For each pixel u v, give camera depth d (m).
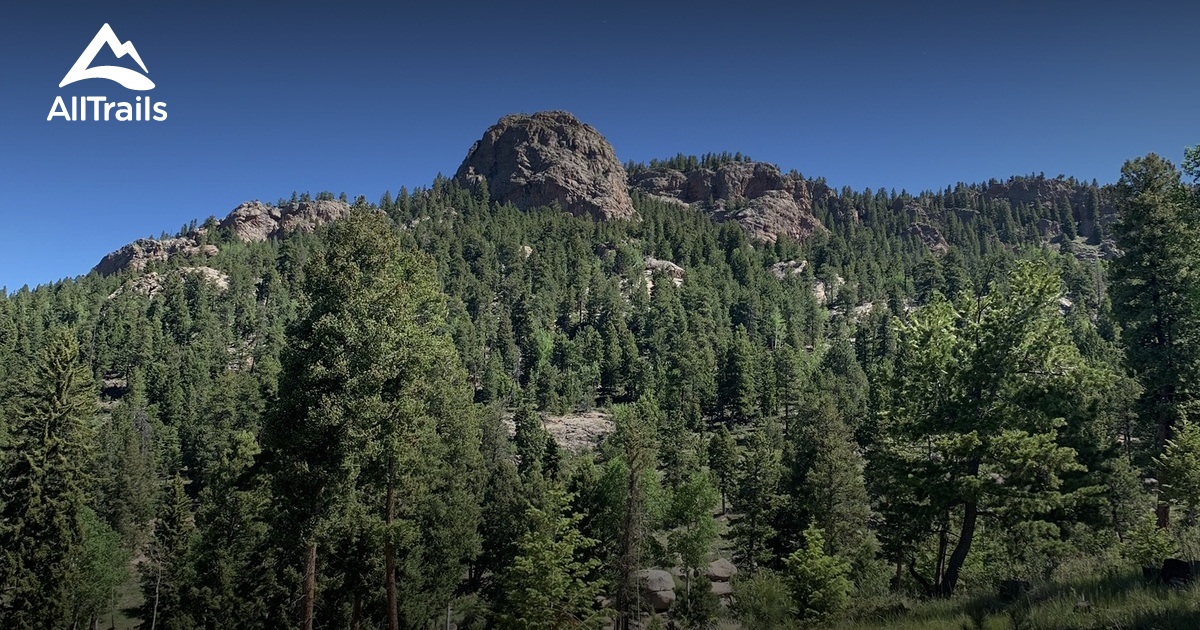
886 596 20.91
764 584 26.39
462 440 36.31
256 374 103.88
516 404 106.00
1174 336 28.72
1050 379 20.61
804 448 51.06
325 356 22.86
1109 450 22.28
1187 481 26.20
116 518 67.88
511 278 166.38
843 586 23.91
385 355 23.19
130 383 109.88
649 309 146.88
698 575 42.75
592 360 119.38
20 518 34.34
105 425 86.19
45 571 34.97
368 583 34.41
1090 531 21.70
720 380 105.44
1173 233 28.66
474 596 47.09
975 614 12.18
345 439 22.28
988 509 20.67
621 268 194.25
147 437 88.19
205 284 162.62
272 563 36.44
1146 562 15.72
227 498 40.69
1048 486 19.73
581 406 107.62
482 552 44.03
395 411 23.75
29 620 33.97
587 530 46.25
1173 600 9.48
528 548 32.19
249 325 145.62
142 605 52.91
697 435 84.44
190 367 114.88
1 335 127.12
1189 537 23.05
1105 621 9.66
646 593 44.28
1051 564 19.55
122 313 147.38
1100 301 141.38
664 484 66.12
